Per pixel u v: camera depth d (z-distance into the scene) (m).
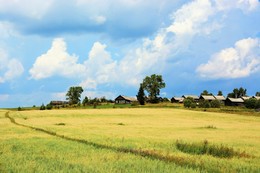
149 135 36.84
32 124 54.56
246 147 26.48
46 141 28.70
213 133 42.50
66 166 16.36
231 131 47.03
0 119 71.44
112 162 17.91
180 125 59.81
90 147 24.66
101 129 45.56
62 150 22.92
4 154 20.19
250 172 16.16
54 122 62.16
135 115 93.62
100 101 192.50
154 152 22.14
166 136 35.94
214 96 179.00
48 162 17.47
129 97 193.75
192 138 33.75
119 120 73.50
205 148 22.73
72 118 78.12
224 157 21.12
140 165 16.98
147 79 189.12
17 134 36.12
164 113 102.75
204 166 17.47
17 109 143.25
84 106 155.25
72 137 32.22
